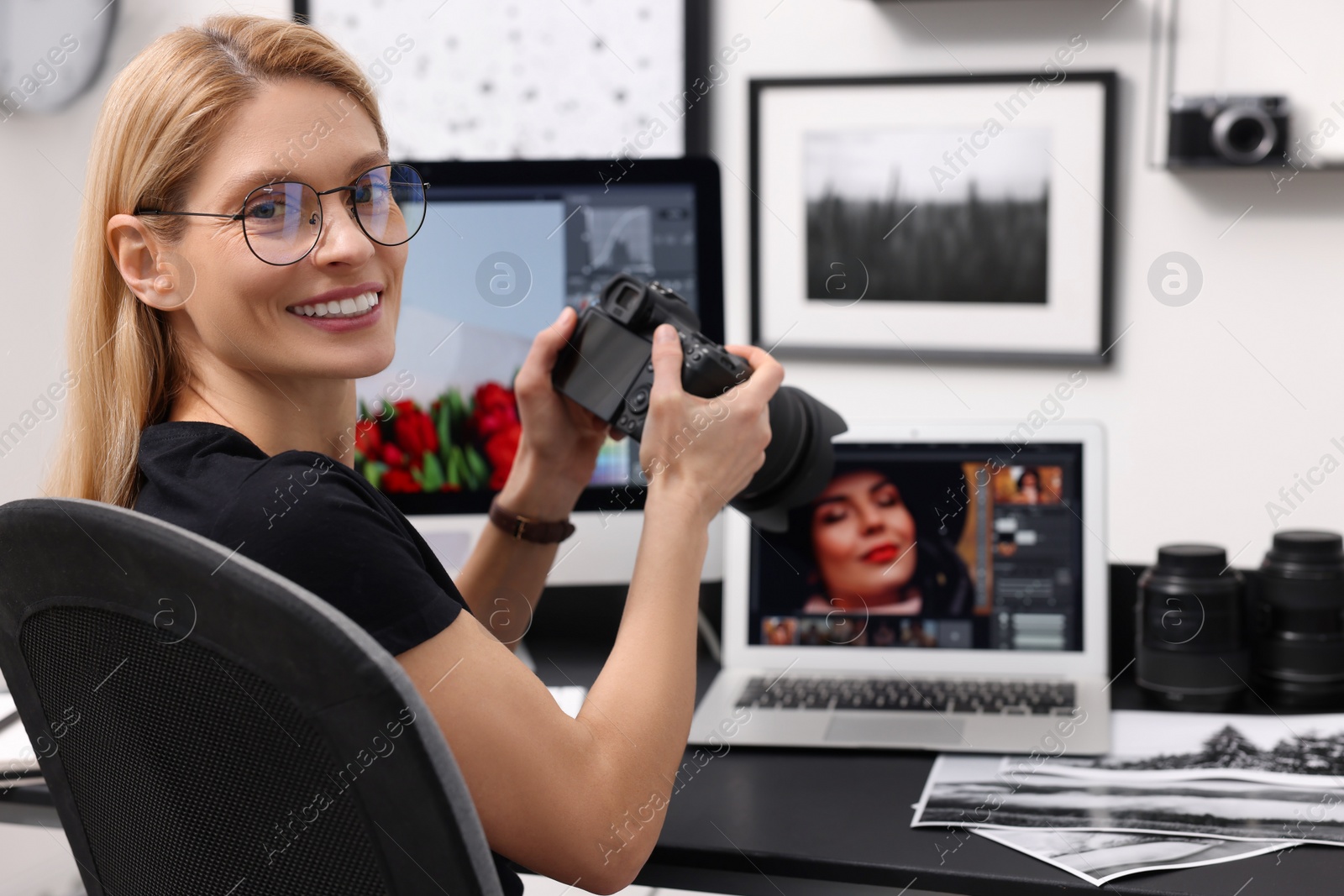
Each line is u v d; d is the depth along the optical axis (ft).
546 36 5.98
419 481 3.74
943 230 5.94
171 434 2.18
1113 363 5.84
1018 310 5.93
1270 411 5.66
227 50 2.21
